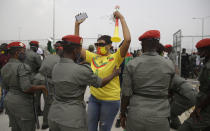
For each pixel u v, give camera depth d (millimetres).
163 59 1990
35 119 2840
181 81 2037
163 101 1933
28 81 2531
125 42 2336
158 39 2031
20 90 2602
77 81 1857
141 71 1949
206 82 2373
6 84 2641
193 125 2502
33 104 2803
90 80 1952
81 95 1953
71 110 1841
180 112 3318
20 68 2504
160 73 1900
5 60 4945
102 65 2639
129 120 2014
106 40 2684
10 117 2652
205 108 2406
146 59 1975
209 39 2447
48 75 3451
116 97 2623
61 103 1889
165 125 1889
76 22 2908
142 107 1914
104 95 2580
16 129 2672
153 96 1913
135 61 2023
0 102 4926
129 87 2023
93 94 2672
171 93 2230
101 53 2729
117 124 4117
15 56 2580
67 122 1810
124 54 2443
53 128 1910
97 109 2689
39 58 4691
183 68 11945
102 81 2152
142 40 2088
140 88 1968
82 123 1907
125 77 2041
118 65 2564
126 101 2096
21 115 2586
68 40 1916
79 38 1974
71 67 1880
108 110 2592
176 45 9586
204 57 2545
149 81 1919
